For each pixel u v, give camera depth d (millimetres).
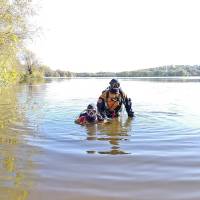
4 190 1963
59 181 2115
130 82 19578
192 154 2770
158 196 1895
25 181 2109
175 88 12898
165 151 2863
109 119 4625
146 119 4660
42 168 2367
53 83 19797
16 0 8227
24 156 2670
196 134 3588
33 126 4031
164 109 5867
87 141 3229
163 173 2289
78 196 1888
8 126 4035
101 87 14734
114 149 2920
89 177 2191
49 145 3047
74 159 2598
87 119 4266
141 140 3289
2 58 8609
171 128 3941
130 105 4879
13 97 8766
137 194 1919
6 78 8977
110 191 1963
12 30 8352
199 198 1870
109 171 2316
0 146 2996
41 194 1910
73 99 8055
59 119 4594
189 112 5453
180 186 2051
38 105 6594
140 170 2350
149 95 9281
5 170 2314
